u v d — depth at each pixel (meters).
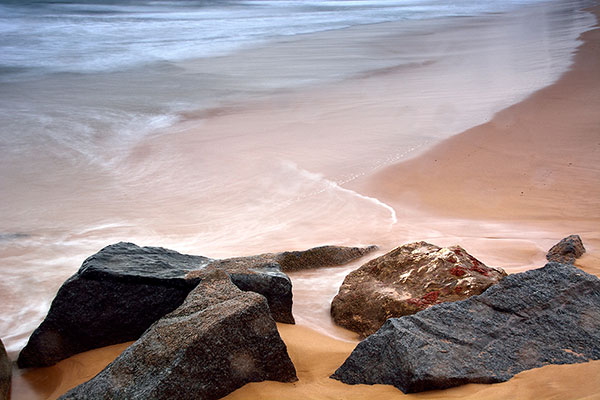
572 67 26.36
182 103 23.23
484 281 6.21
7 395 5.34
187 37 43.25
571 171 14.00
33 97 24.52
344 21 54.00
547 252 8.99
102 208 12.88
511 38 38.72
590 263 8.21
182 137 18.55
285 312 6.51
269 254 8.47
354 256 9.07
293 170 14.87
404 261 7.07
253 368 4.66
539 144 16.12
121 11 62.69
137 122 20.62
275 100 23.20
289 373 4.82
